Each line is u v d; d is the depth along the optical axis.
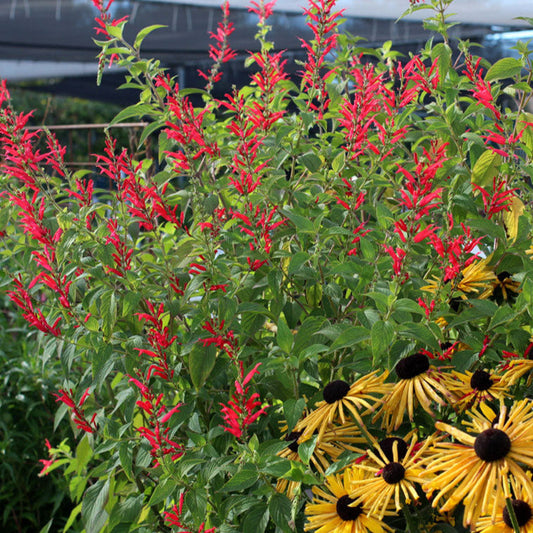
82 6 4.74
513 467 1.03
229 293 1.55
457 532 1.34
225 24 2.18
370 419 1.42
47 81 7.51
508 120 1.77
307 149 1.92
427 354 1.36
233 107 1.65
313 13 1.94
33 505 3.06
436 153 1.42
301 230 1.48
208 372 1.46
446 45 1.79
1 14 4.79
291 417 1.30
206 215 1.67
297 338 1.47
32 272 2.03
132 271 1.64
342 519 1.22
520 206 1.52
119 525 1.62
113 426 1.60
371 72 1.61
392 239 1.48
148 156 2.96
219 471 1.43
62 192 2.02
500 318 1.29
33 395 3.12
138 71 1.82
